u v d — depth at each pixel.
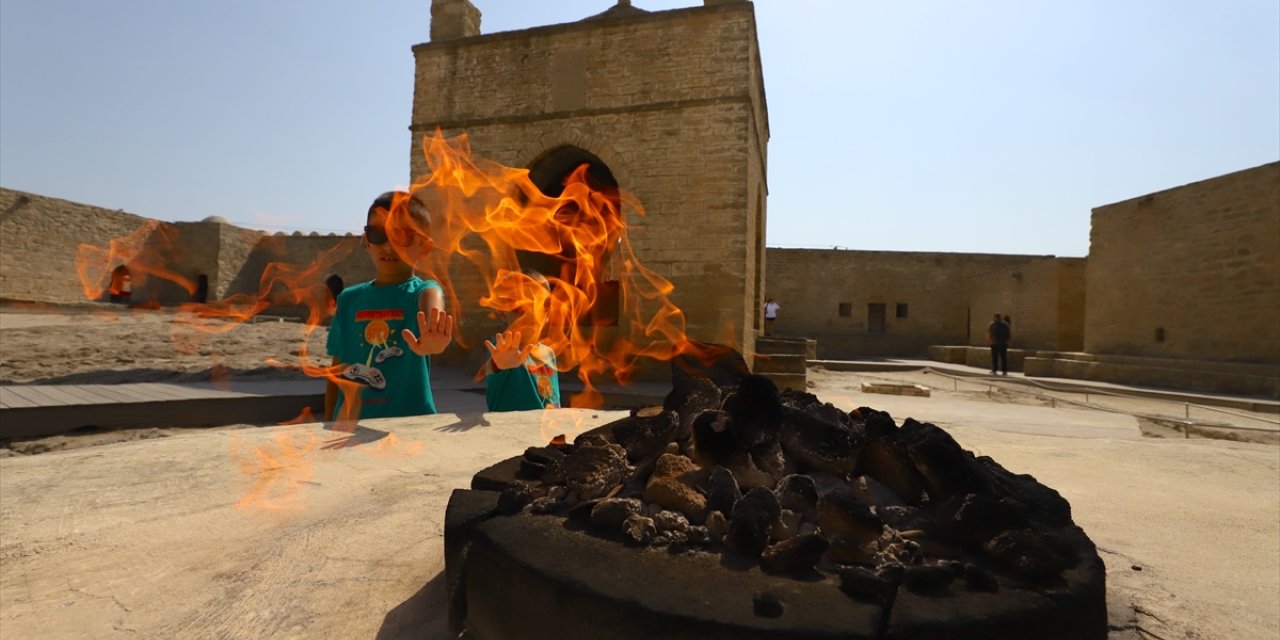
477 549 1.63
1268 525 2.73
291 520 2.48
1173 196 14.40
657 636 1.21
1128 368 14.27
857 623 1.17
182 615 1.74
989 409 8.90
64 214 25.31
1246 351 12.52
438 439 3.81
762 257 16.83
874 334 28.38
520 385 5.14
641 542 1.57
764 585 1.34
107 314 22.23
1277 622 1.77
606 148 11.95
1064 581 1.39
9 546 2.19
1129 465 4.05
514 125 12.49
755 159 13.39
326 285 31.62
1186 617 1.80
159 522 2.45
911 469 1.92
